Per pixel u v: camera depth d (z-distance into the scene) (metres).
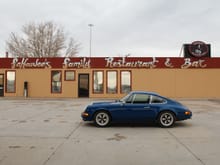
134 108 9.55
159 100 9.70
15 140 7.25
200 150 6.18
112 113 9.59
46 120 11.09
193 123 10.38
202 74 25.02
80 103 19.72
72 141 7.16
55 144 6.79
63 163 5.21
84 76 25.55
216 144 6.79
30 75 25.77
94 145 6.70
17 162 5.27
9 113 13.51
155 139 7.44
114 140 7.31
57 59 25.67
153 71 25.12
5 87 25.91
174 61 25.11
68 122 10.58
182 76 25.03
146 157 5.62
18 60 25.84
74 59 25.53
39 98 24.50
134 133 8.37
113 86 25.33
